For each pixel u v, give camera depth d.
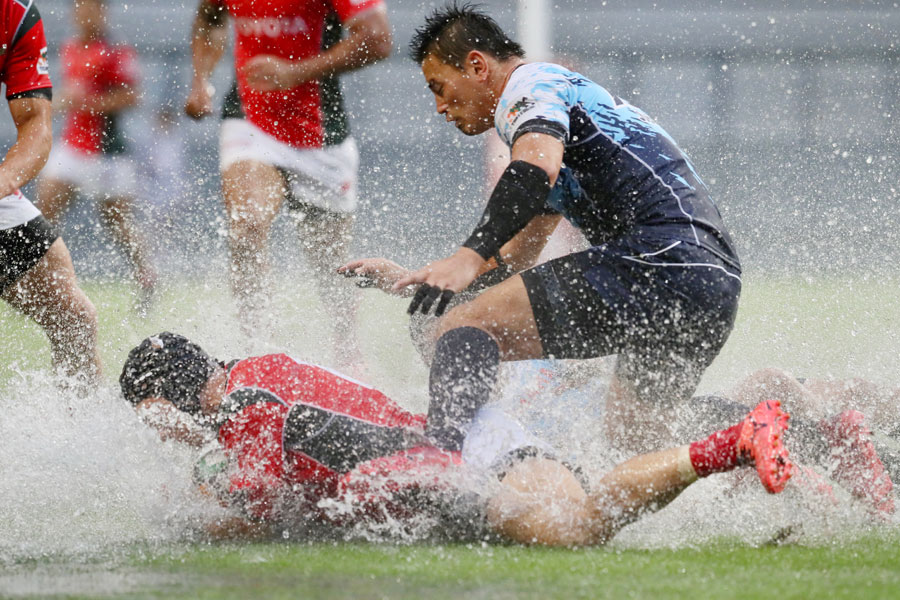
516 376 12.05
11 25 14.12
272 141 19.00
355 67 19.11
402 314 23.09
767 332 21.36
